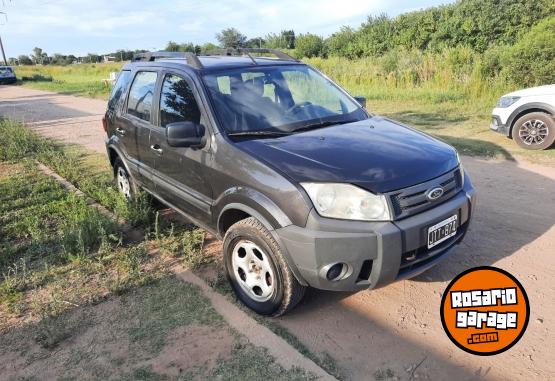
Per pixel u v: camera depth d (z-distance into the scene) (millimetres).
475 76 13086
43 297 3717
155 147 4344
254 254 3266
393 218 2826
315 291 3609
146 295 3658
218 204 3508
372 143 3346
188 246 4227
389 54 17953
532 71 11609
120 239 4418
